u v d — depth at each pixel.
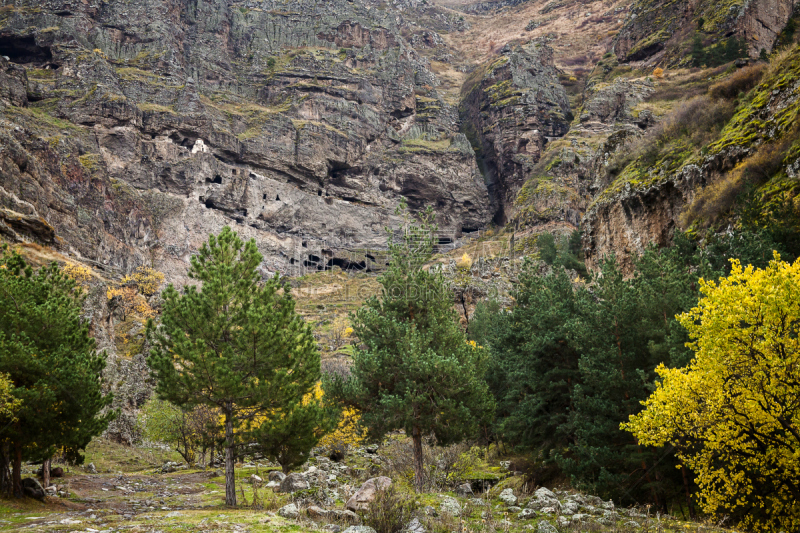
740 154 32.50
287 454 20.19
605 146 56.75
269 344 17.69
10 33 141.00
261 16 195.62
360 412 24.66
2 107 108.81
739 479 13.51
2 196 64.06
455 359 21.67
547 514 14.88
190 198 125.88
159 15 161.50
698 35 139.00
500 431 30.67
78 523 12.72
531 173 154.25
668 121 46.47
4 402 15.77
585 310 23.83
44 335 18.08
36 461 18.67
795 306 12.12
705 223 32.53
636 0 182.12
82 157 110.25
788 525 13.03
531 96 182.38
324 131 159.00
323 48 195.38
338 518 12.69
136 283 94.38
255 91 173.75
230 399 17.75
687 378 13.85
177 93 140.75
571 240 67.38
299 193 145.88
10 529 11.84
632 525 13.78
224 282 18.31
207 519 12.91
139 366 51.62
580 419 22.28
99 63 136.12
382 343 23.94
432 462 26.62
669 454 18.86
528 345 27.34
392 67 195.25
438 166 174.62
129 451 42.53
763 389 12.48
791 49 38.66
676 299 21.48
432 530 12.17
